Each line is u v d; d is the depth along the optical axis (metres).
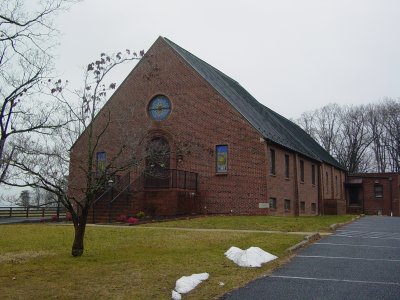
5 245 12.78
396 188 48.50
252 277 8.73
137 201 24.19
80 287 7.73
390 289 7.80
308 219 22.16
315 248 12.62
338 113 78.75
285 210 28.47
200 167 26.53
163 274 8.76
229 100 26.59
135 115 28.27
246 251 10.27
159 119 27.91
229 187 25.80
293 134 40.31
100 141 25.53
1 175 9.41
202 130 26.84
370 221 24.78
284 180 28.61
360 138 75.81
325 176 41.09
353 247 12.84
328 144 78.50
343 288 7.88
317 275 8.97
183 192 24.72
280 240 13.51
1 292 7.38
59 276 8.57
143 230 16.55
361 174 50.91
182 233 15.50
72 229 17.19
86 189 11.44
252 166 25.45
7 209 32.84
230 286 7.98
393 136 73.25
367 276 8.88
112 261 10.15
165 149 16.58
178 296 7.17
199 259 10.41
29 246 12.59
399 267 9.81
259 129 25.98
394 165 73.94
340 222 21.48
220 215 25.22
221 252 11.37
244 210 25.33
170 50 28.42
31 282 8.08
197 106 27.16
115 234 15.23
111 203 22.84
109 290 7.55
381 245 13.33
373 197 49.12
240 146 25.88
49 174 11.27
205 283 8.13
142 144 15.66
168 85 28.02
